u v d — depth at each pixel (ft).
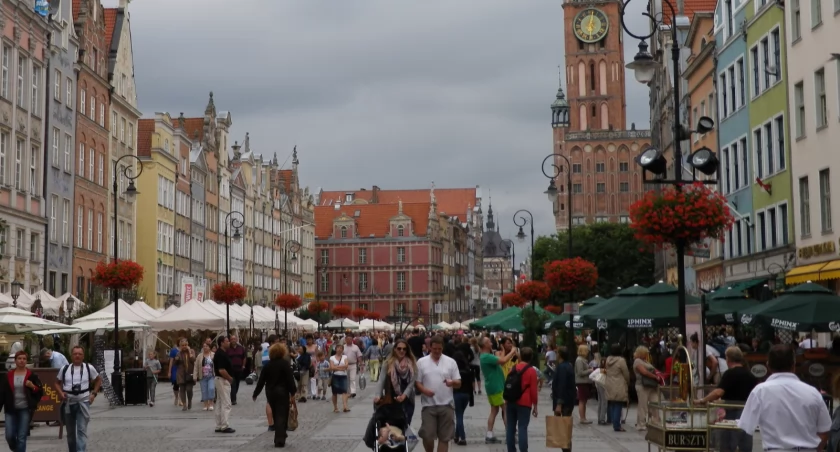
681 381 50.44
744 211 165.17
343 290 515.09
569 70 474.08
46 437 80.43
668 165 234.17
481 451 67.31
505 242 268.21
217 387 82.79
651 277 317.42
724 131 176.35
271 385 71.97
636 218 74.90
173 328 152.35
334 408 106.63
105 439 77.20
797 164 138.21
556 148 490.49
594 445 70.13
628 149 451.94
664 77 239.71
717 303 104.47
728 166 174.60
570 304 133.39
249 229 350.84
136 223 241.14
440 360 54.90
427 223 515.50
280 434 71.26
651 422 48.67
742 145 166.50
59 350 136.67
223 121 318.24
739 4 164.96
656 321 101.09
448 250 554.87
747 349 75.82
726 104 175.22
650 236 74.28
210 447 71.31
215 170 307.99
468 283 626.64
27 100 167.32
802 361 82.23
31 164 170.91
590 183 453.58
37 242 172.14
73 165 191.21
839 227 123.85
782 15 143.43
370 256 513.86
